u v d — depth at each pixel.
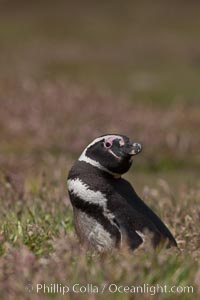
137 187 35.56
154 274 17.14
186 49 110.75
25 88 68.06
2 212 25.39
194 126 58.72
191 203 28.75
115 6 145.25
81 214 19.94
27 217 24.33
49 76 86.19
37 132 53.12
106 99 66.00
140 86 87.00
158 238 19.52
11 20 131.62
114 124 55.84
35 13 137.62
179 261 18.11
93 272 17.11
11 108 58.84
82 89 70.31
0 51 101.94
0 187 29.80
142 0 150.12
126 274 16.92
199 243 21.62
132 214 19.62
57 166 38.84
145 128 55.19
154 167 47.66
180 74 94.50
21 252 17.75
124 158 19.75
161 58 104.00
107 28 127.31
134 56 104.25
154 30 128.12
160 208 27.44
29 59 97.38
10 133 53.12
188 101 76.69
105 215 19.59
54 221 24.06
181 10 144.50
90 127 54.00
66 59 98.88
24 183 30.91
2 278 17.03
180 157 49.53
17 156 45.72
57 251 17.97
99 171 20.00
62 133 52.88
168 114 62.25
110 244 19.59
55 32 121.62
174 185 39.06
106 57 102.25
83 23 130.12
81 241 20.33
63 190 30.14
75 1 147.25
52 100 63.09
